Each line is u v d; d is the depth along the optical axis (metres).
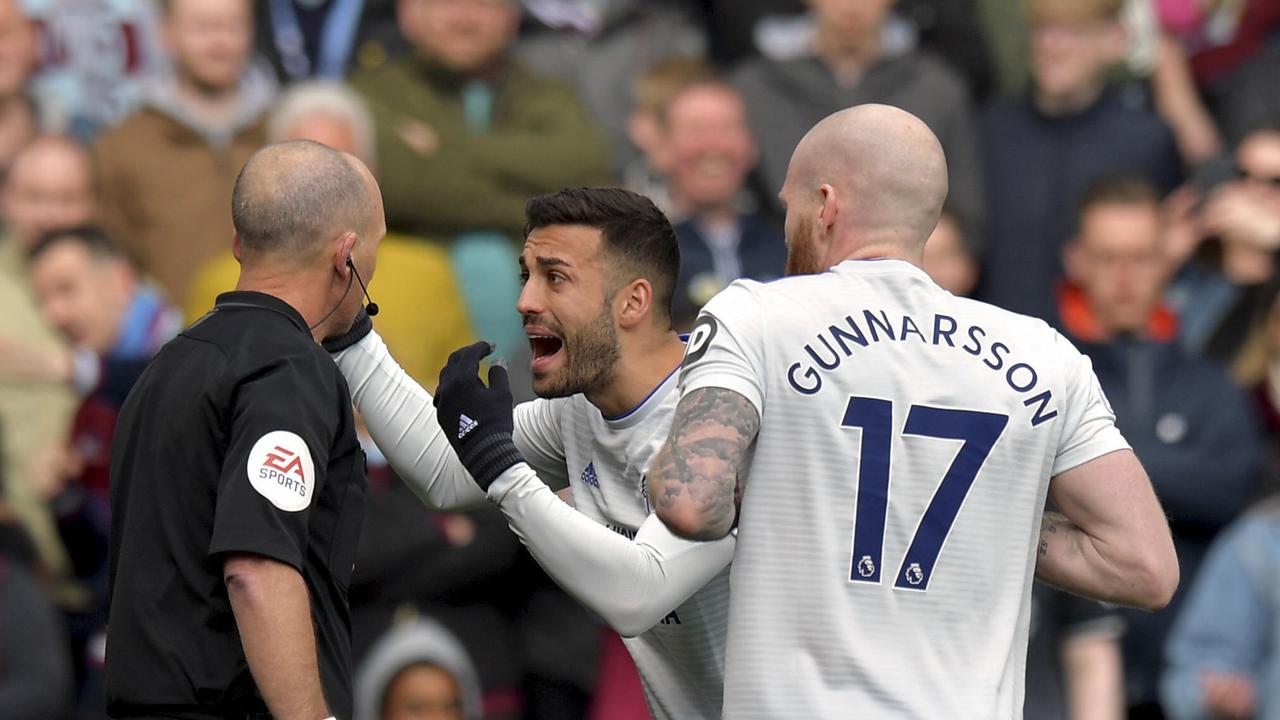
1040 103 26.84
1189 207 26.36
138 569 13.12
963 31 28.33
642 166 26.66
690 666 13.90
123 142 24.30
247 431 12.77
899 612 12.61
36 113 25.83
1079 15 26.58
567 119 25.08
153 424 13.20
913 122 13.28
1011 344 12.98
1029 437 12.83
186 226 24.16
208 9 24.31
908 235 13.13
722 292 12.98
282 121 22.80
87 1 25.94
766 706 12.57
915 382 12.72
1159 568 12.83
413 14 24.59
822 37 26.64
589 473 14.18
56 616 21.03
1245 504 22.92
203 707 13.02
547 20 27.31
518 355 23.23
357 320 14.17
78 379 22.66
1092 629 21.61
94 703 21.73
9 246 23.47
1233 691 22.05
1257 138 26.94
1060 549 13.09
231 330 13.23
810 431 12.63
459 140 24.09
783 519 12.66
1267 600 22.14
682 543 12.72
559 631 21.05
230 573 12.59
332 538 13.34
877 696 12.49
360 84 24.44
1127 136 26.69
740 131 24.48
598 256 13.57
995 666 12.71
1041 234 26.38
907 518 12.63
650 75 26.47
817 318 12.77
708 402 12.43
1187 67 29.17
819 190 13.22
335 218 13.51
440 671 20.09
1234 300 25.61
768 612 12.65
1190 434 23.12
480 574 20.62
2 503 21.67
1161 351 23.50
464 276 23.62
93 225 23.38
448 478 14.23
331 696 13.28
